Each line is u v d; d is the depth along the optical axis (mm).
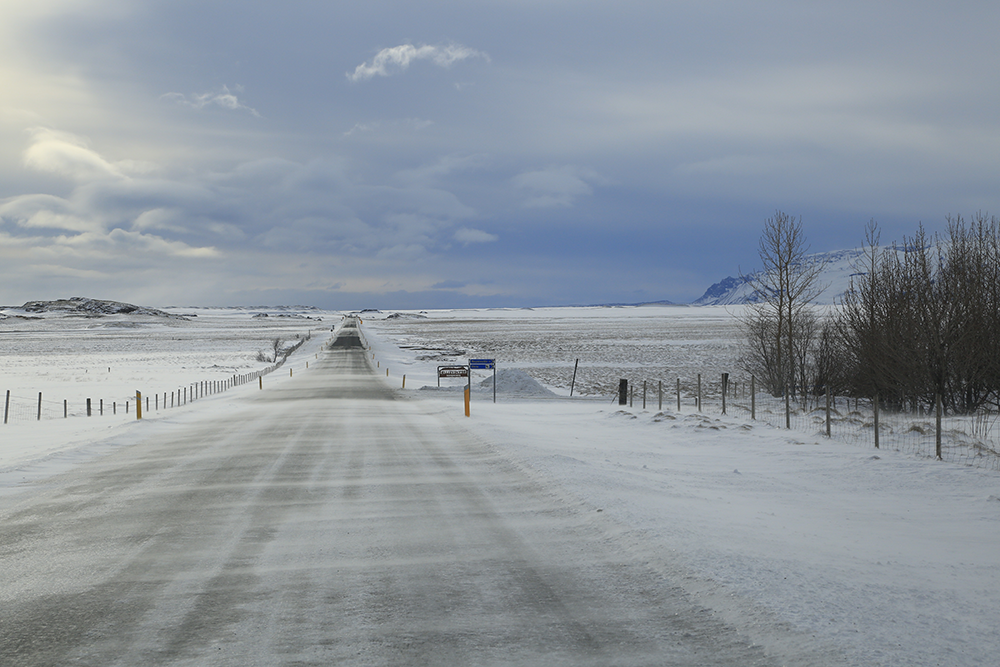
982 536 7164
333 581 5707
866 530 7426
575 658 4160
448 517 8070
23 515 8305
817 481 10438
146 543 6969
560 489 9359
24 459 12820
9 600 5266
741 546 6469
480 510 8430
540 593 5359
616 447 14102
